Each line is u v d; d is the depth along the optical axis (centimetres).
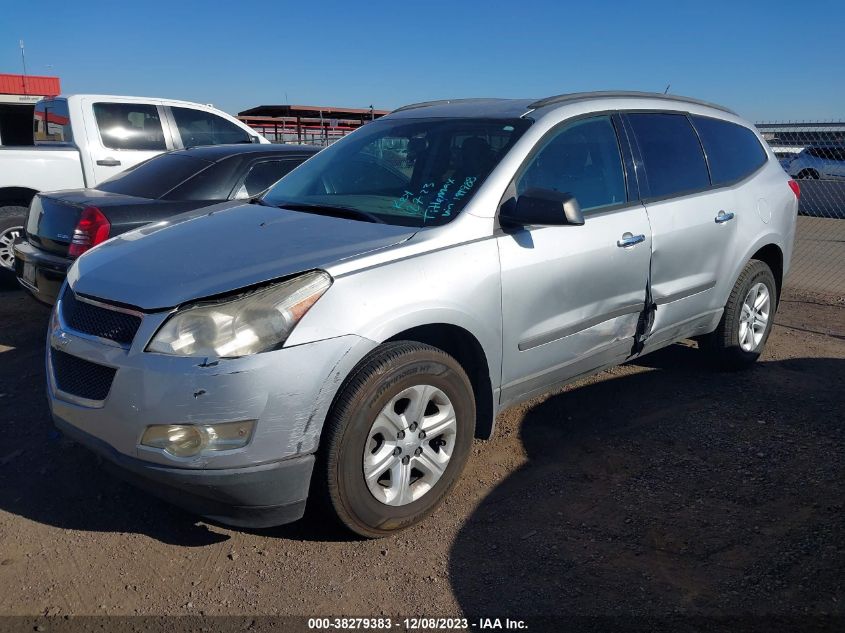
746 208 501
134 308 289
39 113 948
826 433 428
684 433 429
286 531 331
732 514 342
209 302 282
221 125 965
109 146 865
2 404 464
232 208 409
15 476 377
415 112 458
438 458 333
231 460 275
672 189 454
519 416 450
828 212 1440
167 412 273
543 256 364
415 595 288
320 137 1469
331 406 293
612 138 427
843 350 595
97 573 301
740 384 510
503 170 366
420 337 344
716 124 513
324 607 281
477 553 314
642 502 353
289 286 288
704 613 275
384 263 311
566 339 387
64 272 533
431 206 361
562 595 287
